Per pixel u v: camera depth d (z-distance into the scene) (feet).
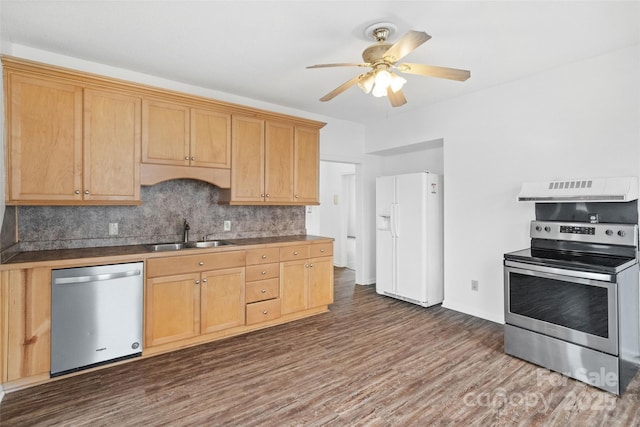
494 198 11.21
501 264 11.07
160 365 8.37
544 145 9.98
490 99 11.30
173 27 7.53
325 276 12.42
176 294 9.12
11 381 7.09
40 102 7.90
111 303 8.13
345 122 15.46
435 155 15.03
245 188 11.23
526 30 7.60
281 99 12.47
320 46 8.41
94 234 9.64
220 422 6.22
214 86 11.22
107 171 8.75
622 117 8.52
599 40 8.08
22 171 7.68
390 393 7.18
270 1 6.55
